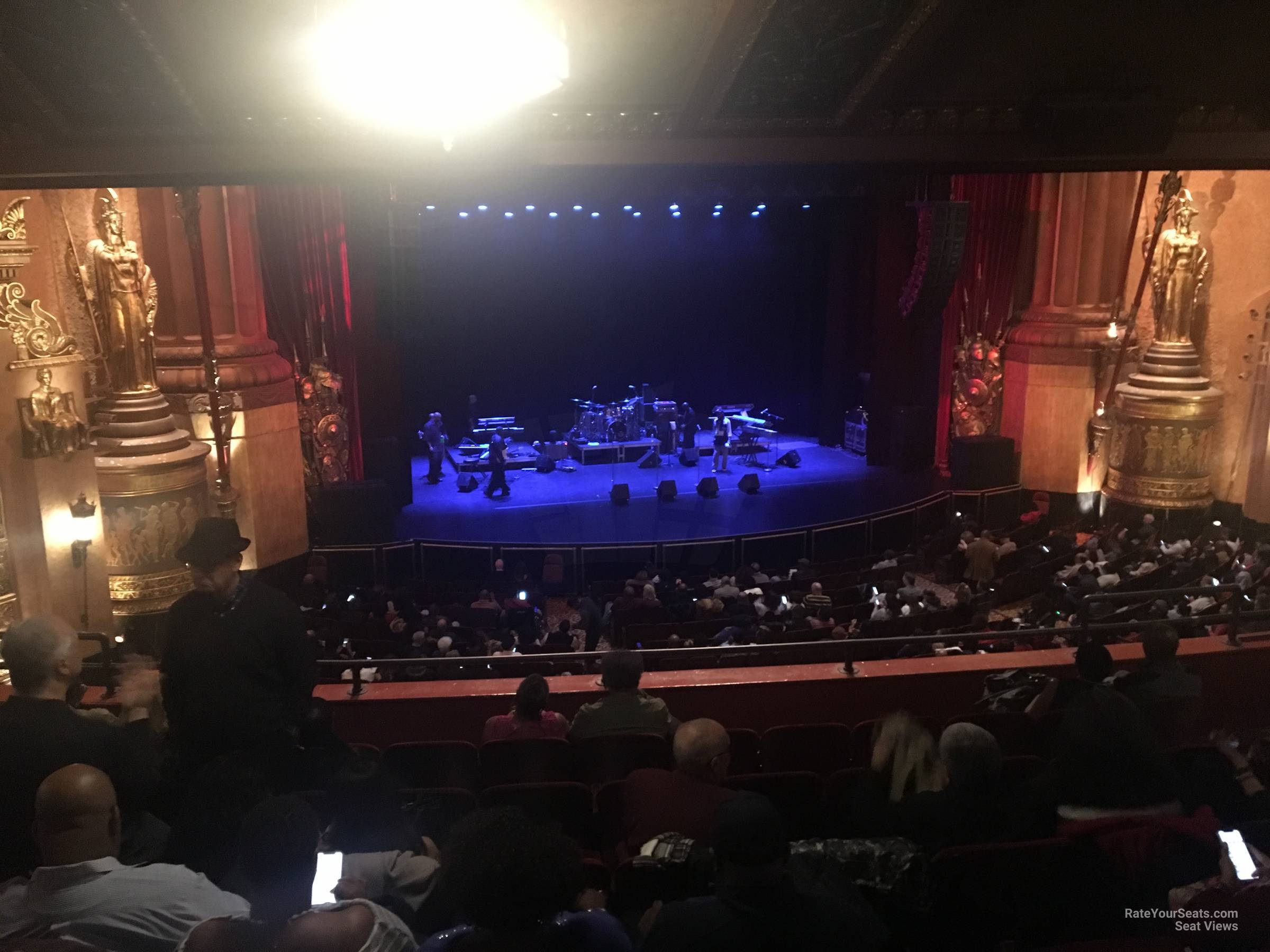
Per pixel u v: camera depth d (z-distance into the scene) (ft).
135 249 50.42
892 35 14.15
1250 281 63.93
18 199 40.88
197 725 11.85
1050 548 58.39
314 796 12.46
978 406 76.02
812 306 93.56
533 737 18.38
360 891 10.09
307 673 12.33
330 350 66.18
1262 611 23.76
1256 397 63.98
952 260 61.93
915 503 70.38
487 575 62.64
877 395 81.87
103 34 13.58
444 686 22.81
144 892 9.35
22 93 14.67
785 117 15.99
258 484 58.90
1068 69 15.35
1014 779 16.03
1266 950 10.77
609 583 57.88
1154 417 66.39
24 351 41.78
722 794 13.26
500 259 94.32
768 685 22.72
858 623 39.83
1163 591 23.81
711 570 60.13
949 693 23.16
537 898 7.47
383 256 67.36
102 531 45.98
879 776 13.21
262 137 16.05
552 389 99.14
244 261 57.98
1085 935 12.08
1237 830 12.03
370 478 70.23
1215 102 16.49
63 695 11.77
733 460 86.74
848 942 8.96
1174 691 18.26
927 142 16.81
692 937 8.79
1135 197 68.90
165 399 52.70
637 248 94.63
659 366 100.42
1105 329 70.95
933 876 11.85
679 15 13.48
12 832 10.93
